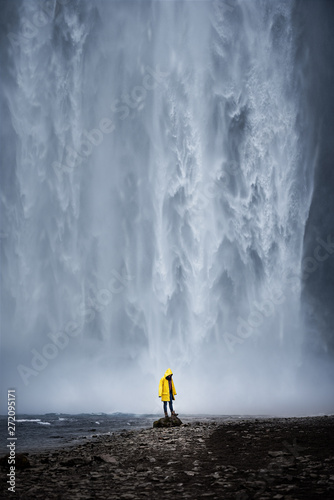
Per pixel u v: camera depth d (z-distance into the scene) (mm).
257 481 8898
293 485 8664
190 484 9148
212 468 10375
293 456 10992
